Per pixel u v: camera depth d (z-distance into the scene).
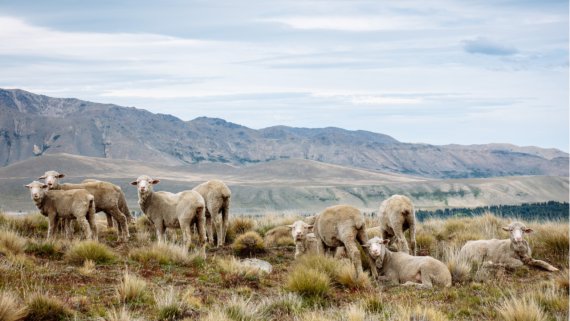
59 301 10.00
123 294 10.97
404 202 16.00
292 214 23.69
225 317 9.89
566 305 10.88
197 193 16.45
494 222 20.45
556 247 16.39
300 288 12.20
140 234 17.78
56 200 16.14
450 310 11.26
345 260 14.81
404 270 14.05
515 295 11.74
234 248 17.09
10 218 18.53
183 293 11.75
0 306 9.18
